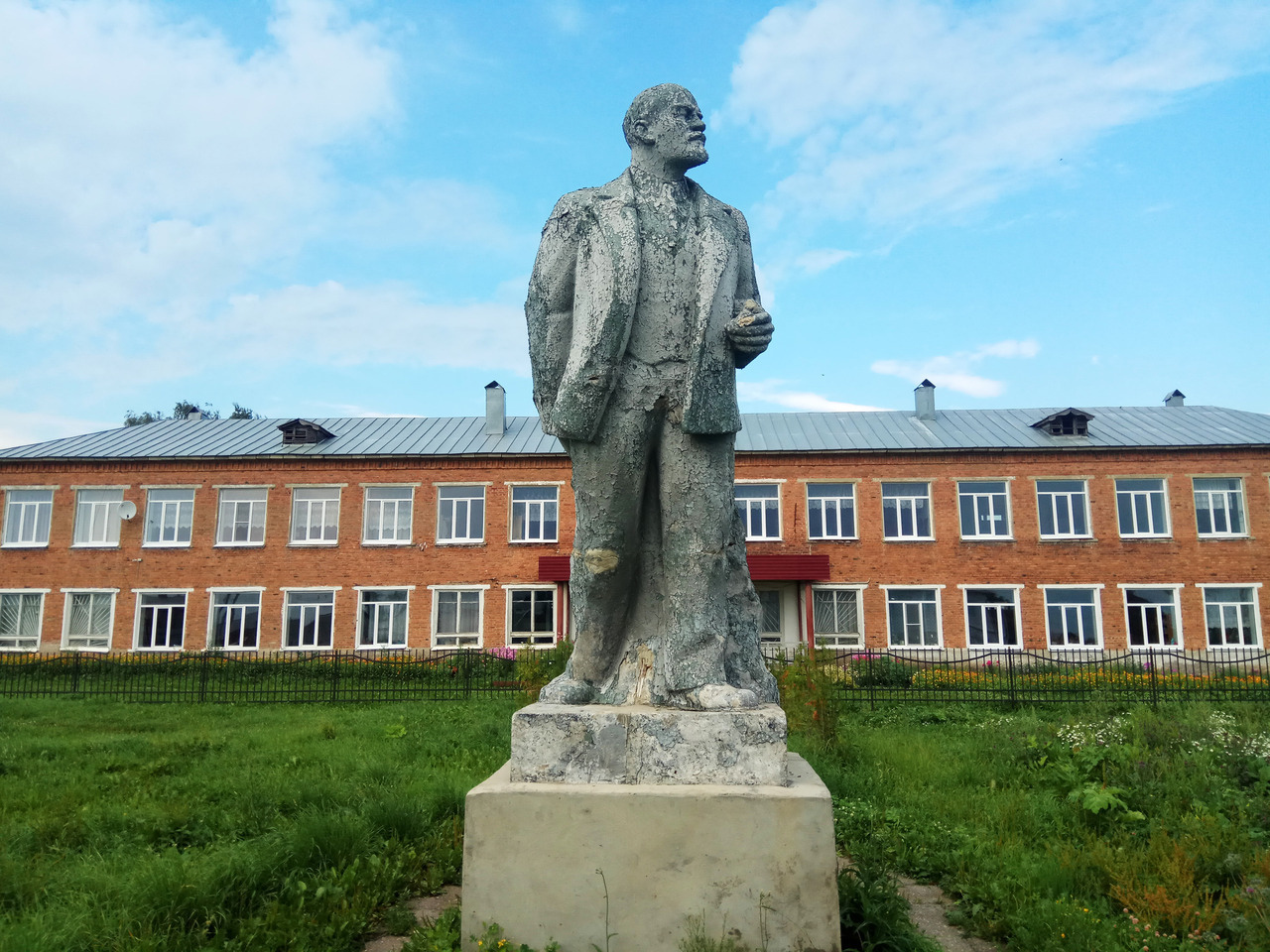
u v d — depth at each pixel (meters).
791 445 27.66
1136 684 16.14
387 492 27.22
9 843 4.93
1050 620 25.77
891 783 6.95
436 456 27.00
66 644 26.59
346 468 27.17
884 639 25.67
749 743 3.17
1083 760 6.96
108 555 26.91
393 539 26.84
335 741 9.68
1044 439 27.33
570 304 3.74
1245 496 25.91
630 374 3.55
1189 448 26.00
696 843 3.03
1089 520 26.06
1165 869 4.26
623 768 3.20
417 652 26.06
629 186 3.72
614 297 3.47
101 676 19.20
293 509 27.11
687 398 3.49
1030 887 4.27
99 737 10.33
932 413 30.20
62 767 8.00
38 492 27.50
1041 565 25.89
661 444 3.62
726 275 3.64
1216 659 24.75
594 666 3.72
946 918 4.12
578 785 3.15
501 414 29.77
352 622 26.34
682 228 3.68
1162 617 25.69
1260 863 4.18
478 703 14.39
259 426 30.56
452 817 5.48
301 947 3.45
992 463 26.42
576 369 3.47
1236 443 25.95
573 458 3.67
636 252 3.53
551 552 26.45
